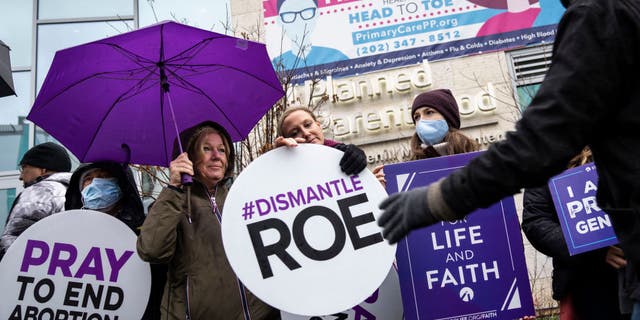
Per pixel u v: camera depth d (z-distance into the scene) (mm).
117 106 2992
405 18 6719
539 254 5676
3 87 4027
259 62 3115
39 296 2672
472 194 1249
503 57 6527
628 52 1226
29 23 8398
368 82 6633
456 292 2518
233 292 2527
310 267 2330
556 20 6512
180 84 3068
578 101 1202
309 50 6750
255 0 6953
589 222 2395
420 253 2555
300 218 2387
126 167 3014
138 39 2799
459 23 6652
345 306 2293
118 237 2738
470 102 6434
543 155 1196
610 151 1294
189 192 2609
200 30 2844
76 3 8406
